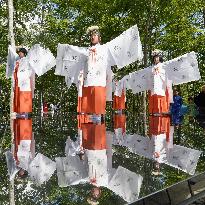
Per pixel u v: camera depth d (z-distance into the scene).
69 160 2.42
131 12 17.44
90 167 2.08
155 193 1.30
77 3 19.62
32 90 8.62
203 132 4.87
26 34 21.28
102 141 3.75
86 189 1.49
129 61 7.51
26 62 8.42
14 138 4.09
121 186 1.52
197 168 1.93
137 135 4.50
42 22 21.69
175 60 9.96
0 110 16.62
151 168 1.98
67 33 21.44
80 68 7.78
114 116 9.81
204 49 21.05
